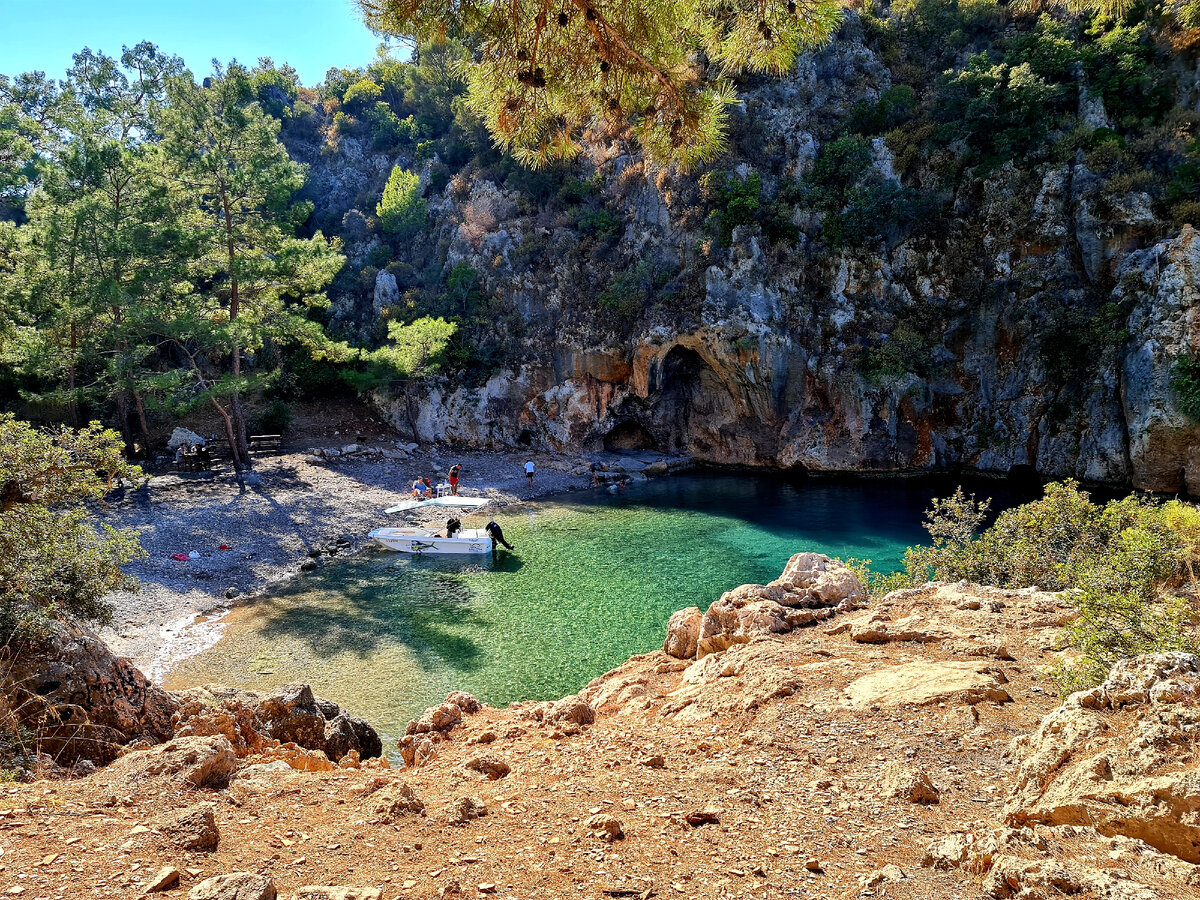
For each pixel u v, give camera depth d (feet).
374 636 69.87
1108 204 133.49
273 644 67.72
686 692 36.60
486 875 17.11
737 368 156.87
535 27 26.81
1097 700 20.65
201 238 119.34
